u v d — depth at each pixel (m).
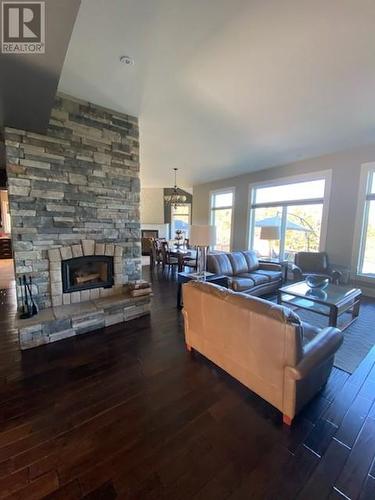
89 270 3.29
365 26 1.84
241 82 2.60
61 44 1.42
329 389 2.01
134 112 3.27
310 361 1.60
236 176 7.25
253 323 1.73
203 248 4.18
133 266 3.56
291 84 2.64
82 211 3.03
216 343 2.12
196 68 2.36
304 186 5.64
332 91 2.76
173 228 10.69
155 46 2.06
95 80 2.55
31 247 2.71
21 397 1.87
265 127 3.78
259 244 6.72
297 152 5.00
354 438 1.54
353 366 2.34
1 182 4.86
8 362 2.32
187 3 1.65
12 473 1.29
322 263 4.86
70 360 2.36
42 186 2.72
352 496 1.21
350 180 4.77
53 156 2.77
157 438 1.52
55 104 2.75
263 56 2.19
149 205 10.33
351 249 4.81
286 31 1.90
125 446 1.46
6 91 1.85
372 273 4.65
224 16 1.76
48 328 2.66
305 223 5.64
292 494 1.22
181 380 2.09
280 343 1.59
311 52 2.13
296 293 3.31
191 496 1.20
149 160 5.71
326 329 1.99
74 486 1.24
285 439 1.53
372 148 4.46
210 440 1.52
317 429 1.61
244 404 1.82
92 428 1.59
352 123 3.61
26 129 2.56
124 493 1.21
